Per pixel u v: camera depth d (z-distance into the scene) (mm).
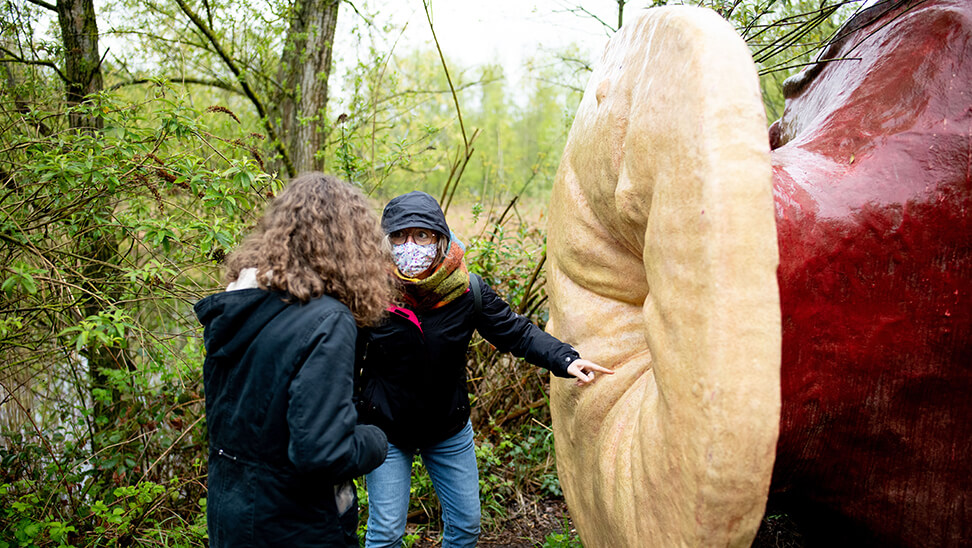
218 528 1588
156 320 4176
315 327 1511
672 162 1449
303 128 5391
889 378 1664
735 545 1369
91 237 3434
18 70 3986
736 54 1408
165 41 5055
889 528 1780
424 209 2188
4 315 3160
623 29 2148
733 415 1283
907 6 2125
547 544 3143
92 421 3799
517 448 3926
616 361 1985
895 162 1707
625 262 1982
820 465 1773
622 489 1722
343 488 1672
